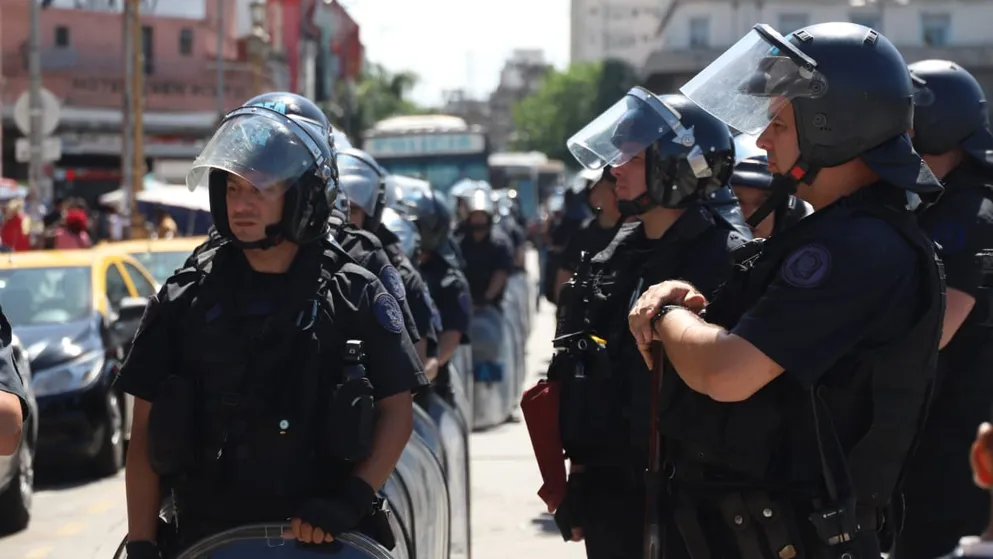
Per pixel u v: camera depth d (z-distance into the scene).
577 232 7.46
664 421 2.97
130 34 25.52
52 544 7.24
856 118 2.78
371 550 3.08
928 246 2.77
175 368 3.14
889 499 2.87
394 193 6.57
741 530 2.86
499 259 10.37
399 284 3.71
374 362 3.12
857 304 2.65
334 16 64.94
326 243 3.23
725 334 2.71
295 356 3.07
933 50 52.44
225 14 49.47
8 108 39.66
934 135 3.87
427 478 4.33
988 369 3.77
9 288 9.65
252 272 3.14
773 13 57.72
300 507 3.02
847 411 2.74
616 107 4.01
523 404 3.89
